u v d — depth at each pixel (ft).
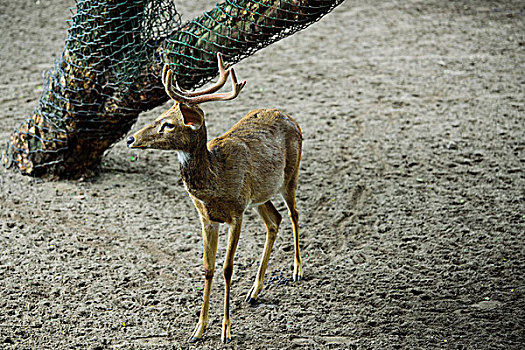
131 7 29.40
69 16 60.75
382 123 41.47
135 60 29.86
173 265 27.68
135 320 24.14
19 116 40.83
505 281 26.25
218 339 23.20
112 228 30.27
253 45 28.09
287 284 26.45
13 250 28.27
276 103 44.45
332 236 29.96
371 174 35.37
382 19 62.03
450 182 34.40
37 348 22.54
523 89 46.06
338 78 48.91
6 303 24.86
